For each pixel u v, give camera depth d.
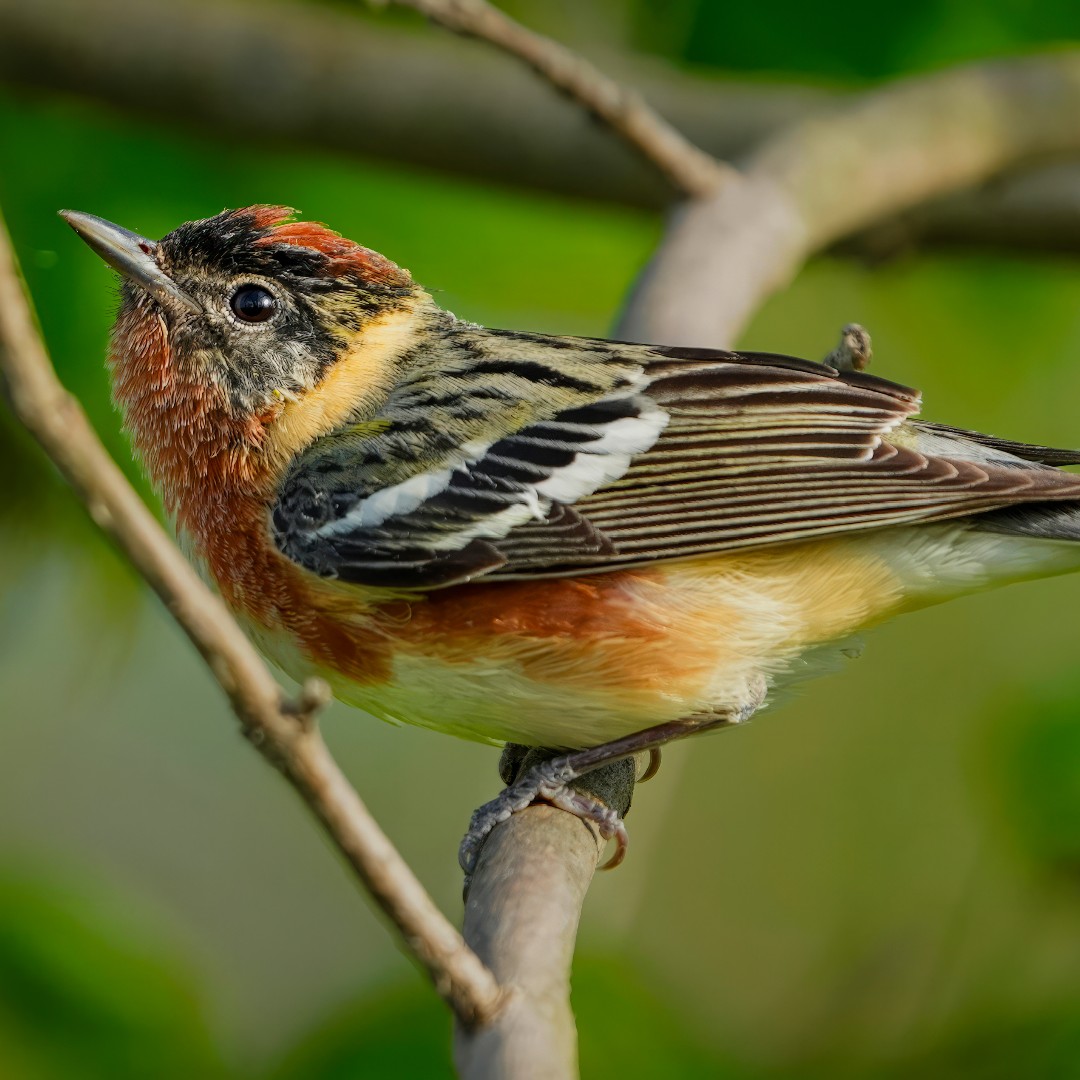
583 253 12.91
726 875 13.64
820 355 14.92
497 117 12.62
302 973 13.93
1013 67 12.54
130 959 10.87
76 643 13.09
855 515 8.48
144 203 12.27
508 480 8.70
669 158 11.09
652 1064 10.60
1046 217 13.20
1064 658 13.77
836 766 13.92
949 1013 11.91
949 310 13.80
